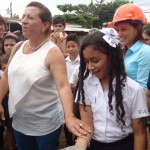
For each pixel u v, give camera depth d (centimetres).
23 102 279
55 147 299
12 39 490
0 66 427
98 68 197
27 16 271
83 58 204
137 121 205
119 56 200
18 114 288
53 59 266
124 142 208
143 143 208
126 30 269
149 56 264
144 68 264
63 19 569
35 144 299
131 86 202
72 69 457
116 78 200
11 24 1134
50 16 279
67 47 462
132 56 274
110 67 199
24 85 272
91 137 206
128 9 267
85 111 211
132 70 271
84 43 194
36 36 274
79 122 206
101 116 206
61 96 250
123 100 201
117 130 204
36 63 271
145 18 272
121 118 202
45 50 272
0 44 512
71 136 457
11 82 283
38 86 272
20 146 304
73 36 457
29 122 287
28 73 270
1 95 311
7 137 454
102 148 210
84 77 209
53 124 288
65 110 231
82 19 2898
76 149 176
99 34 194
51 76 274
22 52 285
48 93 279
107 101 204
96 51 192
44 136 286
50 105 282
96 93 207
